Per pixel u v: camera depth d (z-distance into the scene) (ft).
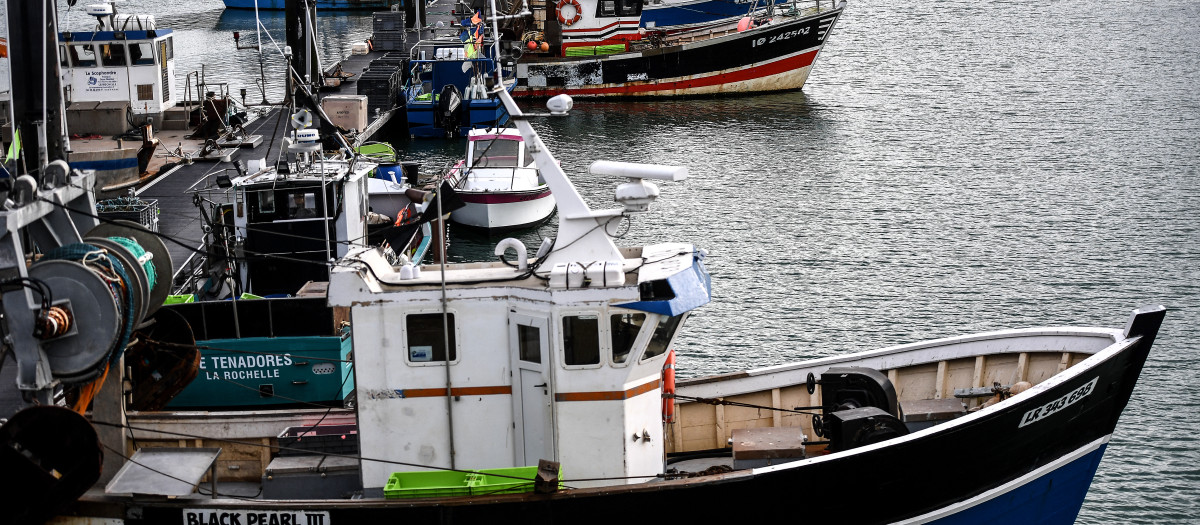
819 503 99.04
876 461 98.94
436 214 104.53
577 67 424.05
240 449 114.83
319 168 186.29
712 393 120.67
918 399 120.47
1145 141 325.01
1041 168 298.56
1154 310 109.29
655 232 247.70
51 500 93.76
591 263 99.60
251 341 139.74
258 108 363.97
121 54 322.96
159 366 114.11
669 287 96.78
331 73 413.39
